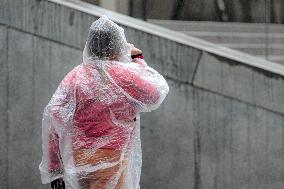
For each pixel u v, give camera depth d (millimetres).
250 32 15367
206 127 14086
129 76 9414
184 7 15062
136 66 9594
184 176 14164
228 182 14227
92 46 9570
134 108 9523
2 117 13875
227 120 14109
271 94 14172
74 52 13781
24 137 13945
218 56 13984
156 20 14961
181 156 14109
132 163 9750
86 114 9383
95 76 9422
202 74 13977
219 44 15188
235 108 14109
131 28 13695
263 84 14156
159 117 13984
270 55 15383
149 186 14102
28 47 13805
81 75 9484
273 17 15484
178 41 13867
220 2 15234
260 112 14188
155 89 9477
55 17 13750
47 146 9711
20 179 14016
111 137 9367
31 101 13875
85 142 9398
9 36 13773
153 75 9648
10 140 13930
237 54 14875
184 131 14055
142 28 13930
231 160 14195
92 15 13781
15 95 13867
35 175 14023
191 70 13930
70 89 9477
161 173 14109
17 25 13758
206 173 14188
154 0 14961
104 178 9398
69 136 9469
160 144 14039
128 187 9641
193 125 14047
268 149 14273
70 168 9484
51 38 13773
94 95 9352
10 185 14008
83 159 9406
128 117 9477
